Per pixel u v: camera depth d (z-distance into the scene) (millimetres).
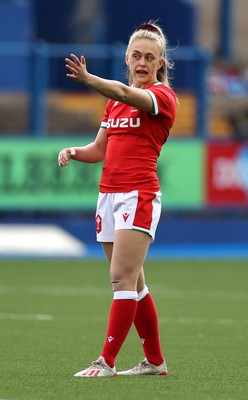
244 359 31109
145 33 25938
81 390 24328
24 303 46438
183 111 76062
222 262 68125
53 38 103938
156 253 73000
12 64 75312
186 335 36906
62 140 71312
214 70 100188
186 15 104000
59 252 70875
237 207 74062
